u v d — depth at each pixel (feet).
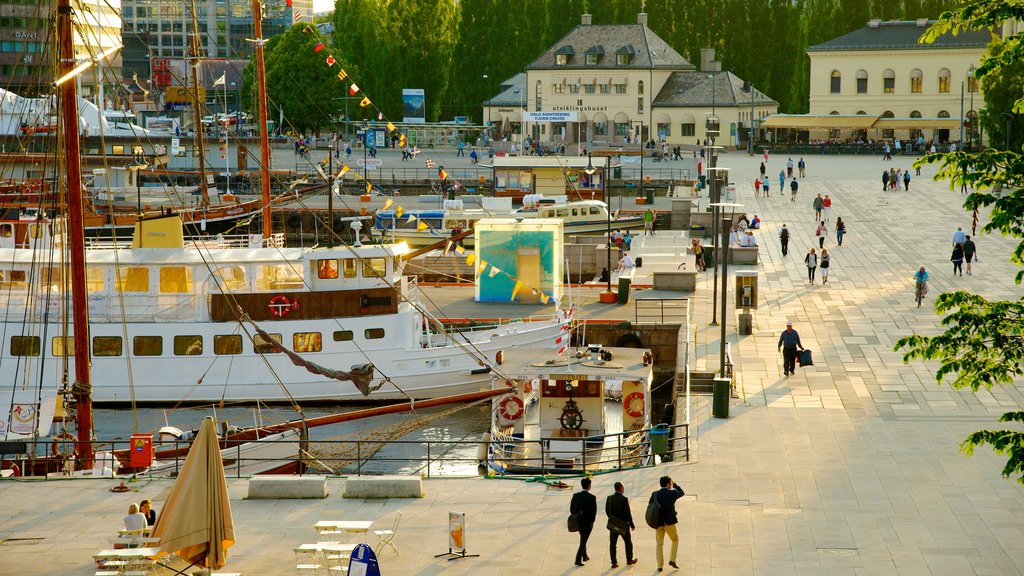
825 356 170.09
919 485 113.19
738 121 548.72
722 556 95.55
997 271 230.89
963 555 94.84
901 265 241.35
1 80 541.34
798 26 612.29
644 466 123.85
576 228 320.50
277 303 173.47
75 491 116.67
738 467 120.16
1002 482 113.80
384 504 110.63
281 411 174.19
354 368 156.35
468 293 231.30
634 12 615.16
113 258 171.32
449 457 144.15
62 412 143.23
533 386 159.33
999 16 83.05
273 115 503.20
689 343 179.11
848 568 92.53
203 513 83.76
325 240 343.87
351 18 596.70
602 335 195.31
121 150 374.22
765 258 254.88
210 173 390.83
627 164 468.75
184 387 173.68
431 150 520.42
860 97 555.28
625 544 94.02
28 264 170.91
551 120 493.77
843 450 125.59
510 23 599.57
